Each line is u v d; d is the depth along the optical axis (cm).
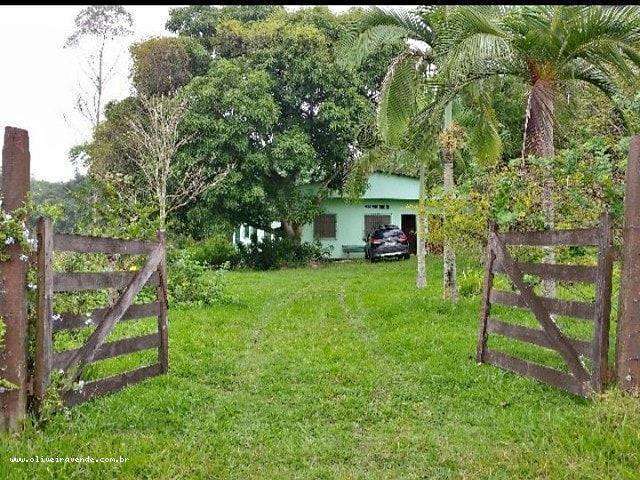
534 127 1065
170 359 754
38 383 474
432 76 1201
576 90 1143
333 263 2886
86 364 543
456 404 584
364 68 2619
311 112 2673
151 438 470
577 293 851
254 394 629
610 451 424
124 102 2612
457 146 1369
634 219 521
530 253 817
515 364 673
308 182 2830
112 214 1102
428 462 439
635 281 518
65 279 514
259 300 1434
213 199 2425
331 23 2705
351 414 557
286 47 2552
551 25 988
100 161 2500
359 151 2639
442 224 1223
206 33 2883
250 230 3403
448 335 889
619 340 529
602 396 517
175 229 2573
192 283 1297
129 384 621
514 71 1095
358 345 872
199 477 406
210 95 2370
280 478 414
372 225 3209
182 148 2391
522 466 414
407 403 590
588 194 704
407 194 3197
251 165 2458
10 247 459
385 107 1277
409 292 1512
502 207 845
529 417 517
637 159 522
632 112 984
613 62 1022
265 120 2405
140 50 2648
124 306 602
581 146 736
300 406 584
